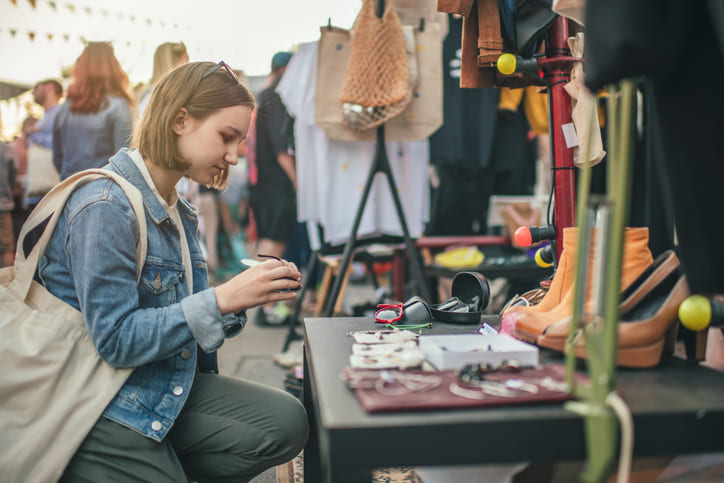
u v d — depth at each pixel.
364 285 5.60
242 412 1.26
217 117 1.17
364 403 0.72
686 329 1.01
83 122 3.16
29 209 3.59
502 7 1.37
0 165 3.54
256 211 3.91
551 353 1.01
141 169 1.19
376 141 2.47
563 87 1.38
